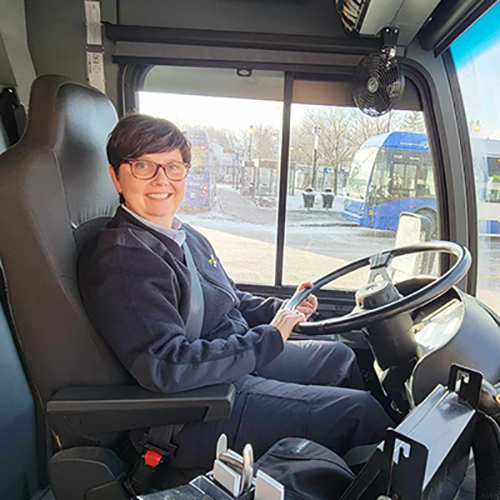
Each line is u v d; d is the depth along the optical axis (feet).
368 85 5.32
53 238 3.06
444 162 5.77
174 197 3.70
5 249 2.94
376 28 5.14
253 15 5.63
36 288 3.02
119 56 5.70
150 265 3.29
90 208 3.67
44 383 3.19
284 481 2.67
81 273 3.22
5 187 2.87
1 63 4.93
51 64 5.75
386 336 3.82
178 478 3.28
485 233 5.60
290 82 5.79
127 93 5.86
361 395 3.58
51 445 5.11
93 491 3.12
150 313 3.13
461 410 2.78
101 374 3.18
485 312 4.03
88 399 2.99
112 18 5.67
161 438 3.15
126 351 3.03
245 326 4.42
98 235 3.37
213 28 5.67
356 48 5.54
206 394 3.04
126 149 3.44
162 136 3.47
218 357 3.18
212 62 5.67
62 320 3.09
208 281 4.18
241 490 2.05
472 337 3.63
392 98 5.29
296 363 4.63
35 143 3.14
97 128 3.81
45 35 5.68
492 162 5.21
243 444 3.32
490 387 3.03
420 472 2.08
